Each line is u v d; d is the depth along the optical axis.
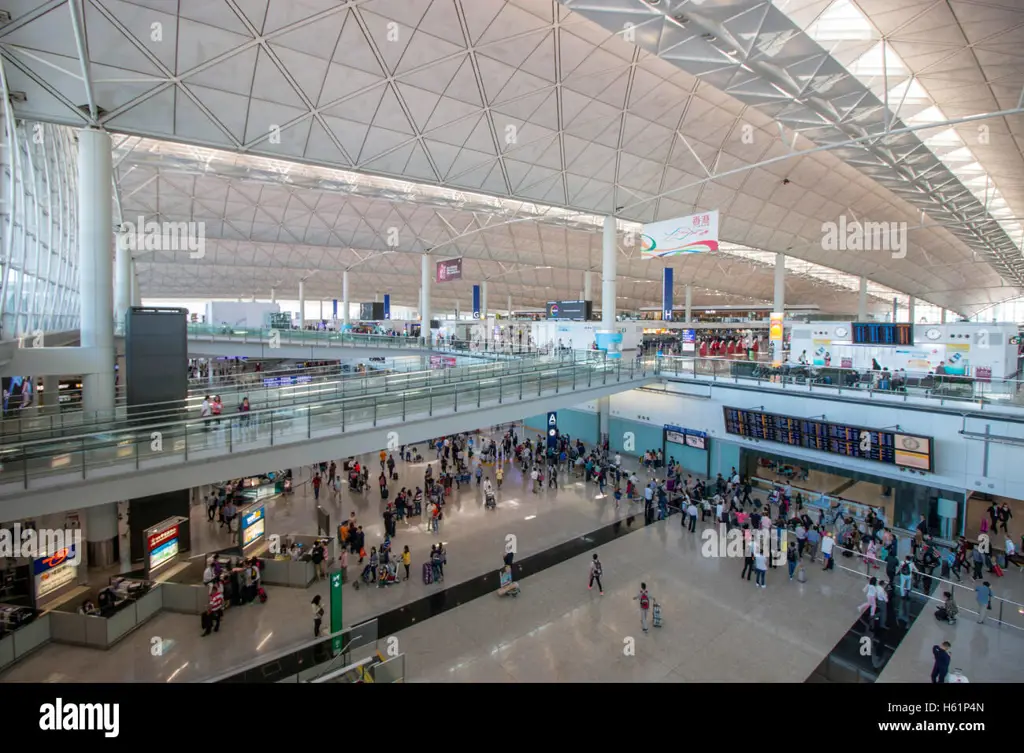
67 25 14.38
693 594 14.84
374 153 22.47
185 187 36.66
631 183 29.81
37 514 10.13
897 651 12.17
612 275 31.88
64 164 21.25
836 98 19.17
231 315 49.12
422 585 15.20
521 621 13.38
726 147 29.52
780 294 44.34
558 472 26.30
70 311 23.25
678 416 27.19
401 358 42.28
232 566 14.98
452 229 47.47
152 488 11.41
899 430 19.42
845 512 19.91
